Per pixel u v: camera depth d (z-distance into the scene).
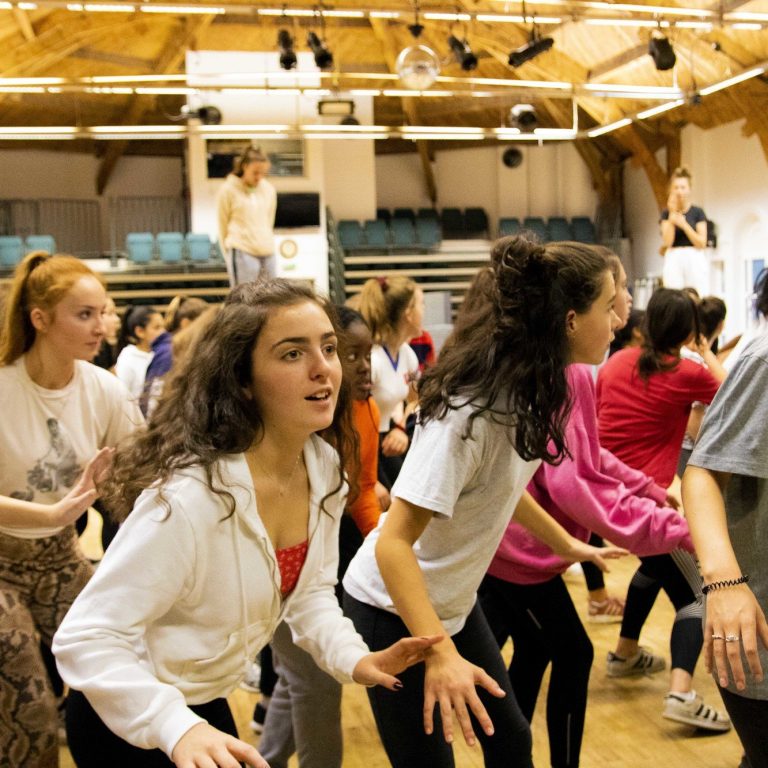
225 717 1.54
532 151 15.56
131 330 4.82
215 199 13.39
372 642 1.80
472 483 1.67
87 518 2.92
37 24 10.47
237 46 12.66
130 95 13.80
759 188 11.46
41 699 1.92
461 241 14.88
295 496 1.54
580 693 2.26
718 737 2.82
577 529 2.48
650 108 11.77
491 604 2.50
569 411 1.72
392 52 12.55
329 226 13.84
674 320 2.77
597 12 8.63
